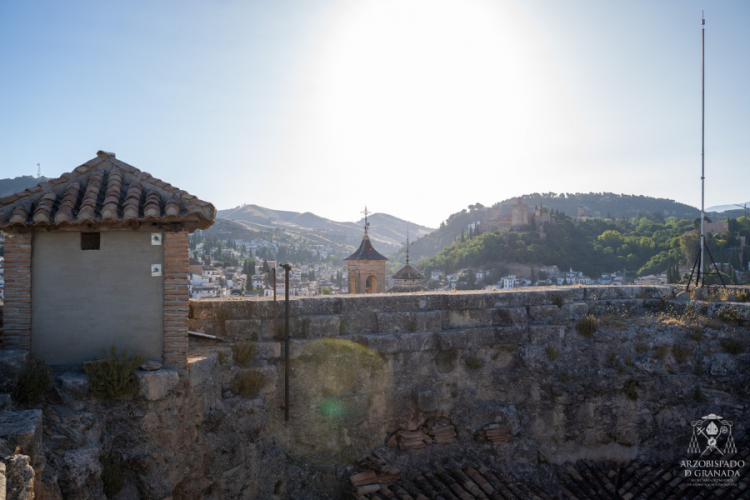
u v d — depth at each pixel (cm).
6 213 664
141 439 653
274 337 910
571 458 1056
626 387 1085
